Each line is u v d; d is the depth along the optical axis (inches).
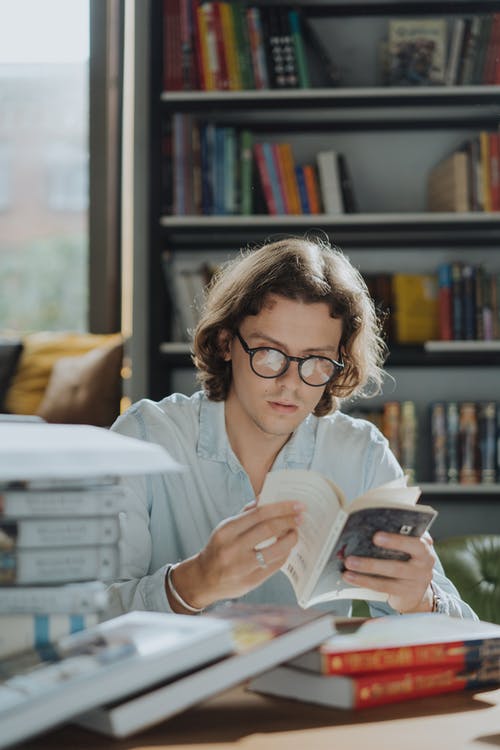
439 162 149.4
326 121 146.6
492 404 140.6
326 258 59.9
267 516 43.4
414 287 143.2
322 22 148.2
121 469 33.1
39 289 157.8
